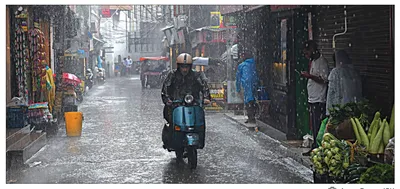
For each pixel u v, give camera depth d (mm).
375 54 9406
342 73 9586
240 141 12828
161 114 19031
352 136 8148
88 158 11000
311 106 10656
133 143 12781
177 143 9680
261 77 15305
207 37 26422
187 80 9906
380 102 9234
